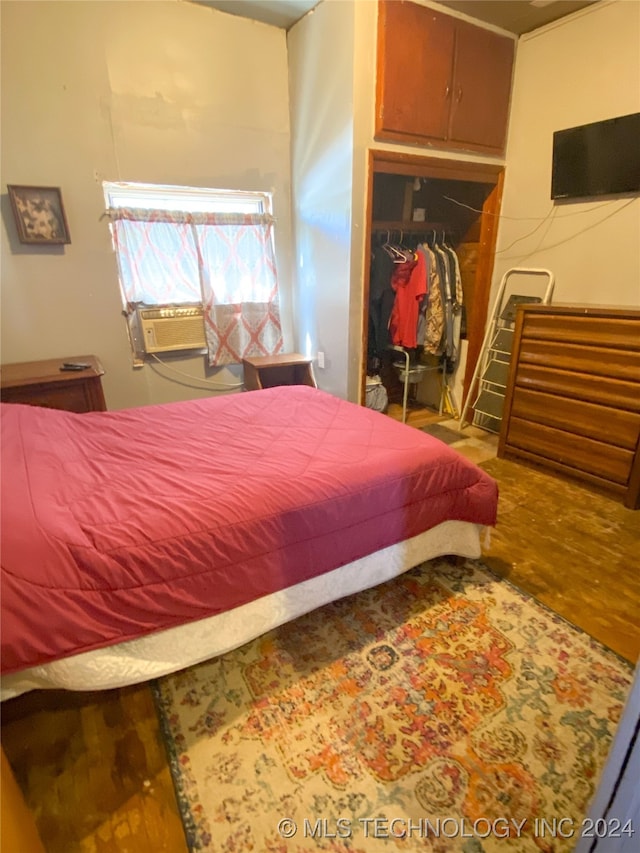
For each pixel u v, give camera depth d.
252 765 1.23
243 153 3.08
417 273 3.35
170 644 1.30
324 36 2.65
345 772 1.21
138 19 2.55
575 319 2.54
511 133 3.21
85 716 1.37
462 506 1.82
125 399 3.10
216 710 1.38
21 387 2.26
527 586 1.90
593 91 2.73
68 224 2.63
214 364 3.28
